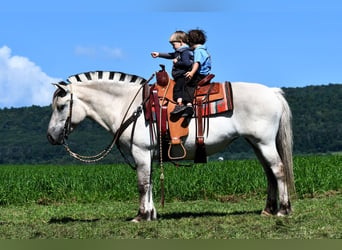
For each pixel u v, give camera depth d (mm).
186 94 10656
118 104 10930
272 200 11172
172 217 11578
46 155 111688
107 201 16953
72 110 10898
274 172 10805
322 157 29125
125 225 10375
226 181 18047
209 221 10617
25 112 146000
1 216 12969
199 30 10906
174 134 10578
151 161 10820
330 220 10375
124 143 10789
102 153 11008
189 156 10906
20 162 110625
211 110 10641
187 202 15875
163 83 10758
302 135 110000
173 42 10898
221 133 10695
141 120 10641
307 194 16359
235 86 10844
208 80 10797
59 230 10148
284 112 11000
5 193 17688
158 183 17703
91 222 11039
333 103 128375
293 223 10133
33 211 14039
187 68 10766
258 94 10758
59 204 16625
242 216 11141
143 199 10766
